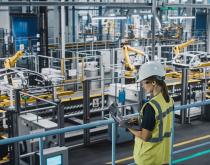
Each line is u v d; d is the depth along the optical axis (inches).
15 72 463.8
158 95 133.9
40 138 158.9
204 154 349.1
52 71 553.3
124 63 608.4
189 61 688.4
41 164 161.5
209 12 890.1
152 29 407.2
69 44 908.0
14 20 827.4
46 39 679.1
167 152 143.3
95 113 502.0
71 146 384.5
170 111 137.9
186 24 977.5
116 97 438.0
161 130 134.0
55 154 283.9
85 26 1056.8
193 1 948.6
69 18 1007.0
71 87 565.9
